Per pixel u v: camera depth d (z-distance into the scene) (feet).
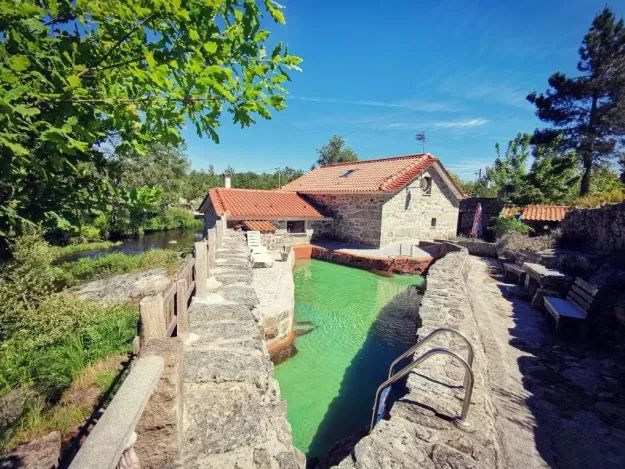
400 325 26.81
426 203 59.82
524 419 12.14
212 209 59.00
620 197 33.35
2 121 4.77
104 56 5.65
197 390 9.93
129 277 39.68
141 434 6.79
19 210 6.50
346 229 58.80
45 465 8.30
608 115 57.93
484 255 48.39
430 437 8.58
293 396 17.07
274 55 7.02
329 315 28.81
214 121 7.01
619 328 17.84
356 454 7.97
